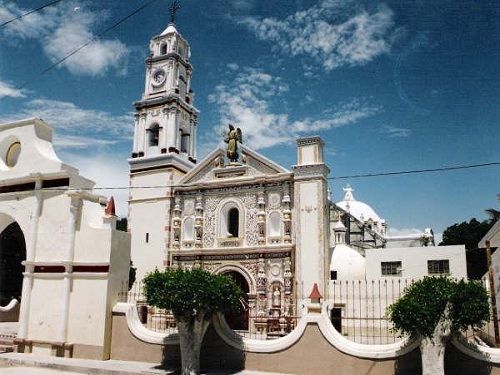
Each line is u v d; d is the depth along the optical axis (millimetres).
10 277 43969
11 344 21266
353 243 50594
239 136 40812
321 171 35000
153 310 33781
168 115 43188
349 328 31578
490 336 26438
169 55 44750
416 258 33531
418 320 13500
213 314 17031
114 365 17641
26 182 22203
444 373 13969
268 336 27359
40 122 22781
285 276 34406
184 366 16141
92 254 19859
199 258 37875
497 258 29062
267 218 36562
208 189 39188
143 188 41031
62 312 19688
